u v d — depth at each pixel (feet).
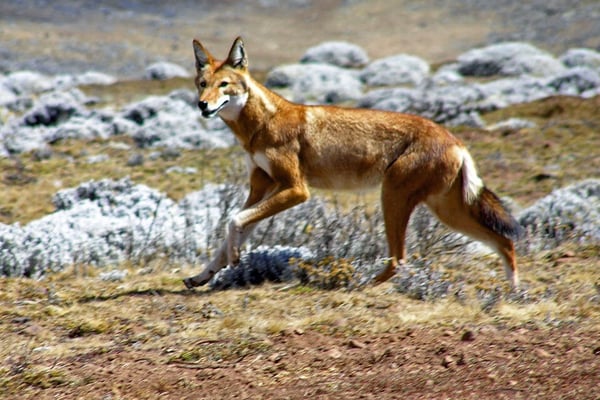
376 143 99.09
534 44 619.67
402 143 98.68
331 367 75.56
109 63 600.80
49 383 74.79
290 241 119.14
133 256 119.85
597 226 124.26
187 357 78.79
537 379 69.82
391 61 397.60
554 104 253.85
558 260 110.52
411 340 80.48
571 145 207.62
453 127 240.32
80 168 202.80
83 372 76.69
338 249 110.32
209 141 229.45
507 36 650.84
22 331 87.25
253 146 100.94
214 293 99.09
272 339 82.43
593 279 100.01
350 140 99.35
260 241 115.24
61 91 344.49
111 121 265.13
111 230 125.80
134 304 95.30
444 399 67.46
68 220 130.41
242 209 104.27
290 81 367.04
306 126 99.76
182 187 179.93
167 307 93.71
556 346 76.48
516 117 251.39
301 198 99.81
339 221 118.73
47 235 120.57
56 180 189.47
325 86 355.97
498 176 182.19
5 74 524.52
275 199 99.09
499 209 98.22
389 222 99.25
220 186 151.84
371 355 77.36
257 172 102.89
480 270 107.34
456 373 72.33
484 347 77.30
